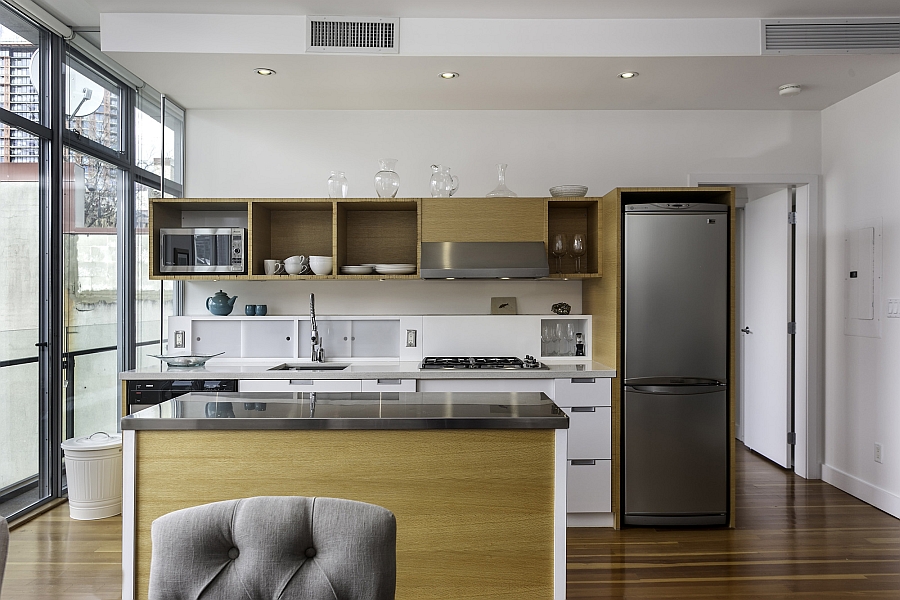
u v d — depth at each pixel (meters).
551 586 2.24
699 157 4.62
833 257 4.50
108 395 4.24
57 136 3.78
